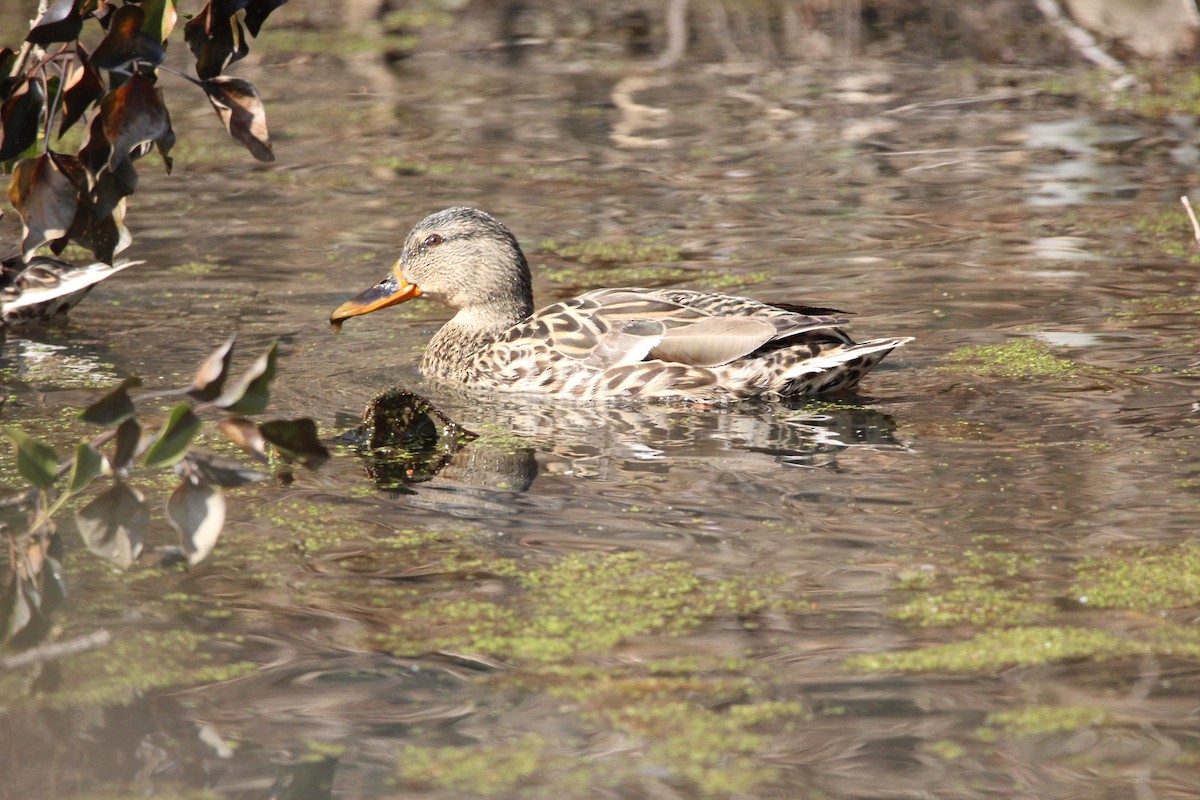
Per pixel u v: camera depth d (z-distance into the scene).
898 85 29.34
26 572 8.96
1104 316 15.08
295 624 8.46
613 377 13.39
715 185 21.77
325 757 6.98
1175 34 33.34
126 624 8.45
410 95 29.00
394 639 8.26
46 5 8.74
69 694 7.62
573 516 10.22
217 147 24.56
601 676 7.80
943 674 7.74
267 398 7.61
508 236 15.23
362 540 9.78
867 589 8.87
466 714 7.41
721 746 7.04
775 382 13.00
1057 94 28.02
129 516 8.18
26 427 12.02
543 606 8.70
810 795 6.58
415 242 15.23
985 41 33.84
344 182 22.05
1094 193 20.67
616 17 38.16
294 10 38.72
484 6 39.34
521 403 13.30
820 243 18.48
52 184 9.09
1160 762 6.81
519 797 6.62
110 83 9.06
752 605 8.66
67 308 15.64
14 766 6.90
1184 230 18.52
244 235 19.05
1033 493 10.45
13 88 9.06
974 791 6.60
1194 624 8.30
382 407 12.09
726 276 17.03
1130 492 10.42
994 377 13.29
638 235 19.06
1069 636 8.15
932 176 22.02
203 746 7.09
